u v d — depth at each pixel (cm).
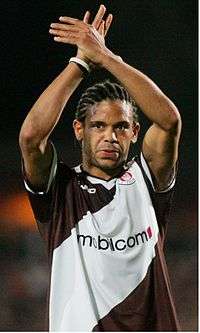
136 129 884
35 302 1443
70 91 805
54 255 866
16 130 1469
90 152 867
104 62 800
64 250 864
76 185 878
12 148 1478
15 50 1439
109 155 853
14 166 1480
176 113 798
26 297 1448
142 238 859
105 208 864
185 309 1395
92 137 861
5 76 1445
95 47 804
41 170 840
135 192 868
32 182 851
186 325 1388
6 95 1452
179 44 1437
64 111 1382
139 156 885
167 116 793
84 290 845
